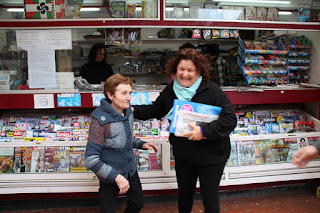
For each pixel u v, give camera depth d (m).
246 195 3.21
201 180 1.94
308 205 2.95
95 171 1.72
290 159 3.12
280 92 3.45
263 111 3.68
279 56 3.83
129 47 4.05
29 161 2.79
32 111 3.36
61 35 3.13
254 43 3.68
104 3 3.10
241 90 3.36
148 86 3.38
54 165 2.79
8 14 3.03
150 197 3.03
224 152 1.95
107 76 3.56
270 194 3.24
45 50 3.14
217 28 3.34
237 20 3.33
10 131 3.10
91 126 1.76
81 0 3.07
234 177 2.96
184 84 1.88
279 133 3.34
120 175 1.73
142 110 2.15
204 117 1.83
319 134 3.18
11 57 3.11
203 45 3.94
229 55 4.04
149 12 3.14
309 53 3.92
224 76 3.74
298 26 3.50
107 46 3.69
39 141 2.79
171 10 3.18
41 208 2.96
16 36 3.09
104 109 1.79
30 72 3.15
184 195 2.10
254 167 2.98
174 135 2.01
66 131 3.05
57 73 3.18
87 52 3.36
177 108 1.84
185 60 1.81
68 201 2.98
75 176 2.76
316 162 3.12
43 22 3.06
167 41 3.89
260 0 3.39
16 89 3.13
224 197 3.17
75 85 3.20
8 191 2.75
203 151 1.89
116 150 1.84
